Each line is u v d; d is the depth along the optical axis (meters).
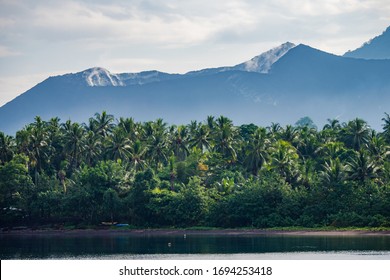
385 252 120.75
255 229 170.62
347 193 166.75
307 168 187.00
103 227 187.88
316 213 168.38
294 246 134.88
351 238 147.25
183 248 138.00
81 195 184.88
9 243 157.00
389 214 162.00
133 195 183.12
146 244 148.62
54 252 135.50
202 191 181.00
